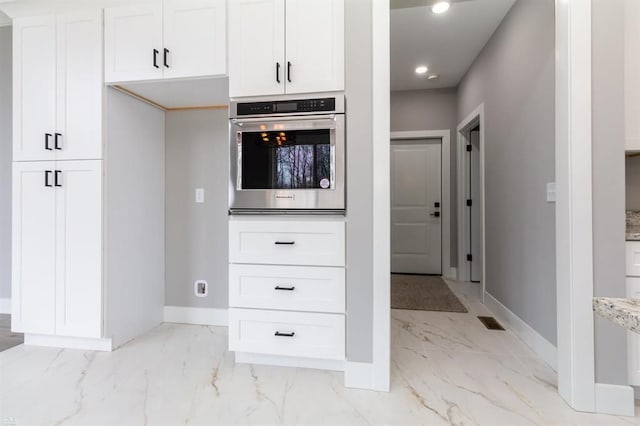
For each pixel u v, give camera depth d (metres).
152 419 1.38
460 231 3.99
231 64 1.83
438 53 3.21
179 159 2.54
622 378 1.44
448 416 1.41
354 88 1.64
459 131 3.95
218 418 1.40
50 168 2.03
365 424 1.36
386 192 1.61
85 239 2.00
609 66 1.44
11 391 1.59
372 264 1.63
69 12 2.01
